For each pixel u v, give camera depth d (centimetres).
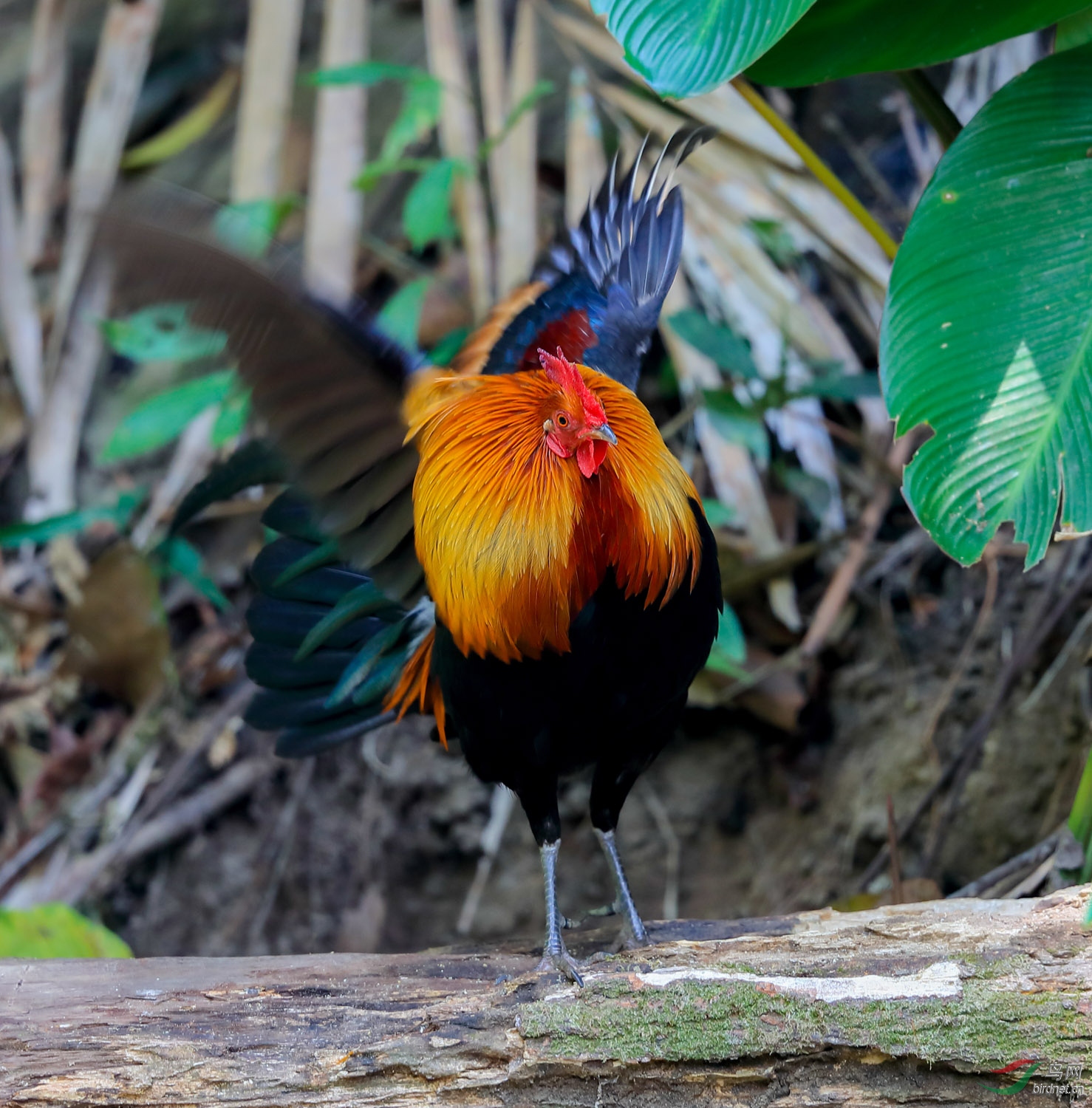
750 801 788
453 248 863
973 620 738
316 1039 396
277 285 376
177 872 795
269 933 797
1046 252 423
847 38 462
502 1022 395
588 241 538
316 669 528
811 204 734
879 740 749
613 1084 389
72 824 785
